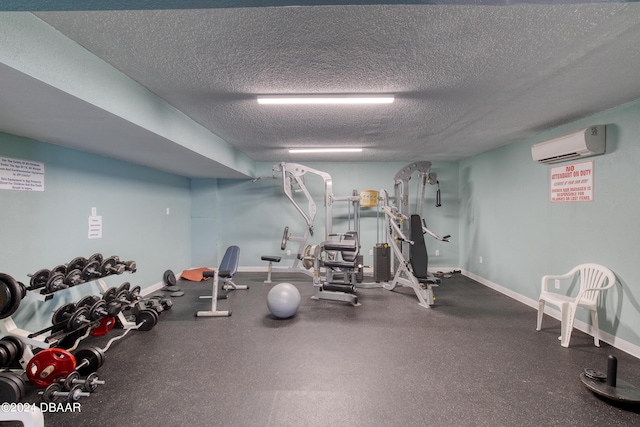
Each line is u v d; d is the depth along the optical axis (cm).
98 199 343
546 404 193
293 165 490
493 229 464
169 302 367
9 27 131
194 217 588
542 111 280
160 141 270
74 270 253
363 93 238
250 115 291
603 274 275
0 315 201
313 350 265
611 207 271
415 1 109
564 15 141
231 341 284
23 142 256
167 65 191
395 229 446
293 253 594
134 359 250
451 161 579
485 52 176
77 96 166
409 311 367
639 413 184
